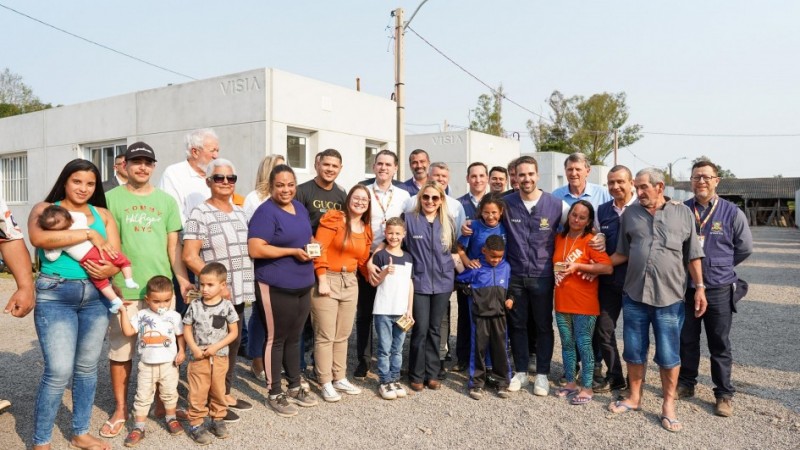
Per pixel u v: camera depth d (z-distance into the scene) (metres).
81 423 3.67
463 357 5.54
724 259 4.51
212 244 4.12
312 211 5.10
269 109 10.16
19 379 5.11
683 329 4.74
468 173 6.06
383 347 4.77
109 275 3.55
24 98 47.38
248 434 4.01
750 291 10.78
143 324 3.87
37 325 3.41
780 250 21.03
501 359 4.85
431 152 19.02
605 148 52.91
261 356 5.04
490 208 4.95
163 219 4.12
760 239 27.97
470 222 5.20
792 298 9.93
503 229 5.03
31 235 3.33
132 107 12.17
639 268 4.34
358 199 4.72
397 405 4.62
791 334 7.11
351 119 11.97
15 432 3.96
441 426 4.18
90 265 3.42
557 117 54.25
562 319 4.86
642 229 4.40
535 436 4.01
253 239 4.20
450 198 5.65
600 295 4.82
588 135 51.75
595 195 5.90
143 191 4.11
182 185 5.05
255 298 4.38
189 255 4.04
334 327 4.71
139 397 3.85
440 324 4.99
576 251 4.74
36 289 3.42
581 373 5.20
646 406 4.63
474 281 4.89
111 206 3.96
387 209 5.31
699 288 4.36
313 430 4.09
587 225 4.76
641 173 4.38
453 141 18.53
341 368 4.87
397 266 4.76
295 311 4.38
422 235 4.86
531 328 5.66
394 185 5.85
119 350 3.92
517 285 4.96
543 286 4.89
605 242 4.94
